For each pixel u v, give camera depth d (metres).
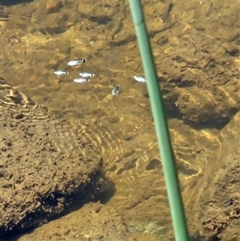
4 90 0.33
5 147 0.28
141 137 0.32
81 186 0.28
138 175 0.31
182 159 0.31
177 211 0.08
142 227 0.28
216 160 0.29
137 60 0.36
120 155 0.32
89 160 0.29
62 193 0.27
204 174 0.30
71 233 0.26
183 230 0.08
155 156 0.31
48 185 0.27
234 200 0.27
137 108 0.34
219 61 0.32
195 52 0.33
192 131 0.32
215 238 0.24
